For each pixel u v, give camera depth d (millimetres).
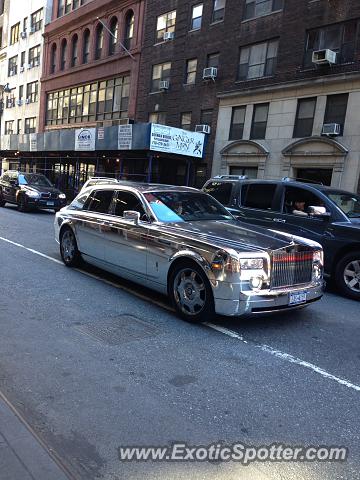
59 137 28078
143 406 3420
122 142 22156
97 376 3885
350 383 4027
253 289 4980
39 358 4195
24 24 44156
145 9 28438
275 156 20406
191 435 3074
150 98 27906
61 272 7762
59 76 37750
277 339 5078
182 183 25656
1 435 2836
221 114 23141
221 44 23219
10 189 20625
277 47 20641
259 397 3672
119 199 7043
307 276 5531
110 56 31500
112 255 6820
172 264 5633
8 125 47656
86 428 3086
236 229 5887
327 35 18719
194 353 4516
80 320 5348
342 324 5859
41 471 2520
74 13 35375
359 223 7730
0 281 6953
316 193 8297
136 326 5230
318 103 18750
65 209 8320
